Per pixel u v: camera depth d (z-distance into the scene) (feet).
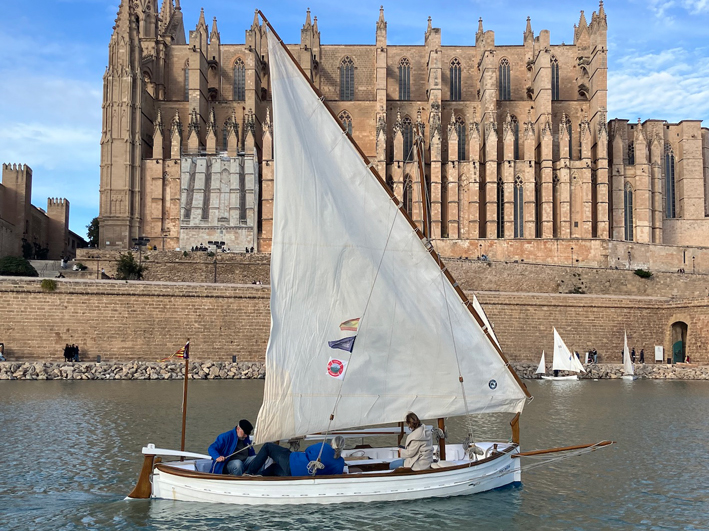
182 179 381.19
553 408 154.92
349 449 83.92
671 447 107.45
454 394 74.84
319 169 72.79
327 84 448.24
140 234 379.14
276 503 70.59
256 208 380.58
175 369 217.77
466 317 74.43
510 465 80.07
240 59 441.27
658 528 68.54
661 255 380.78
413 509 71.72
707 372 242.78
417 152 89.61
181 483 72.49
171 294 242.17
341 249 73.26
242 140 414.00
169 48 444.14
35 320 233.14
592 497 78.59
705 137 444.14
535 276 335.67
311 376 71.92
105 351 236.84
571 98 446.60
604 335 274.16
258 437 69.97
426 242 74.13
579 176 394.93
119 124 377.50
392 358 74.28
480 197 404.36
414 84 449.89
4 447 100.99
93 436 109.70
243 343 245.24
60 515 69.72
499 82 451.94
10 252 390.01
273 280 71.10
